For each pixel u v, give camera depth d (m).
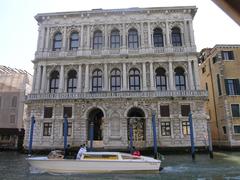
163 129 29.84
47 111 31.58
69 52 34.16
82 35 34.62
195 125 29.53
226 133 32.34
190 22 34.00
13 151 35.12
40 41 35.00
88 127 31.67
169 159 23.42
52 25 35.56
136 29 34.75
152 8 34.44
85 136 30.17
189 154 27.89
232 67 33.75
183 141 29.06
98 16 35.31
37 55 34.22
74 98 30.97
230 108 32.25
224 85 33.19
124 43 33.69
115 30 35.28
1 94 41.34
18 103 40.84
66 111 31.25
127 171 16.78
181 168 18.09
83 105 31.06
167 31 33.81
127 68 32.78
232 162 21.02
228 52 34.44
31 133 26.75
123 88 31.81
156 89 32.12
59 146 29.98
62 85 32.88
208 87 38.66
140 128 31.14
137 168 16.81
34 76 33.75
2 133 38.12
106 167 16.84
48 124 31.20
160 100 30.38
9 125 39.97
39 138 30.58
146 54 32.50
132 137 27.72
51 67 33.84
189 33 33.62
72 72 34.06
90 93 31.11
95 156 17.36
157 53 32.47
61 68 33.34
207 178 14.47
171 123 29.62
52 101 31.50
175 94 30.25
